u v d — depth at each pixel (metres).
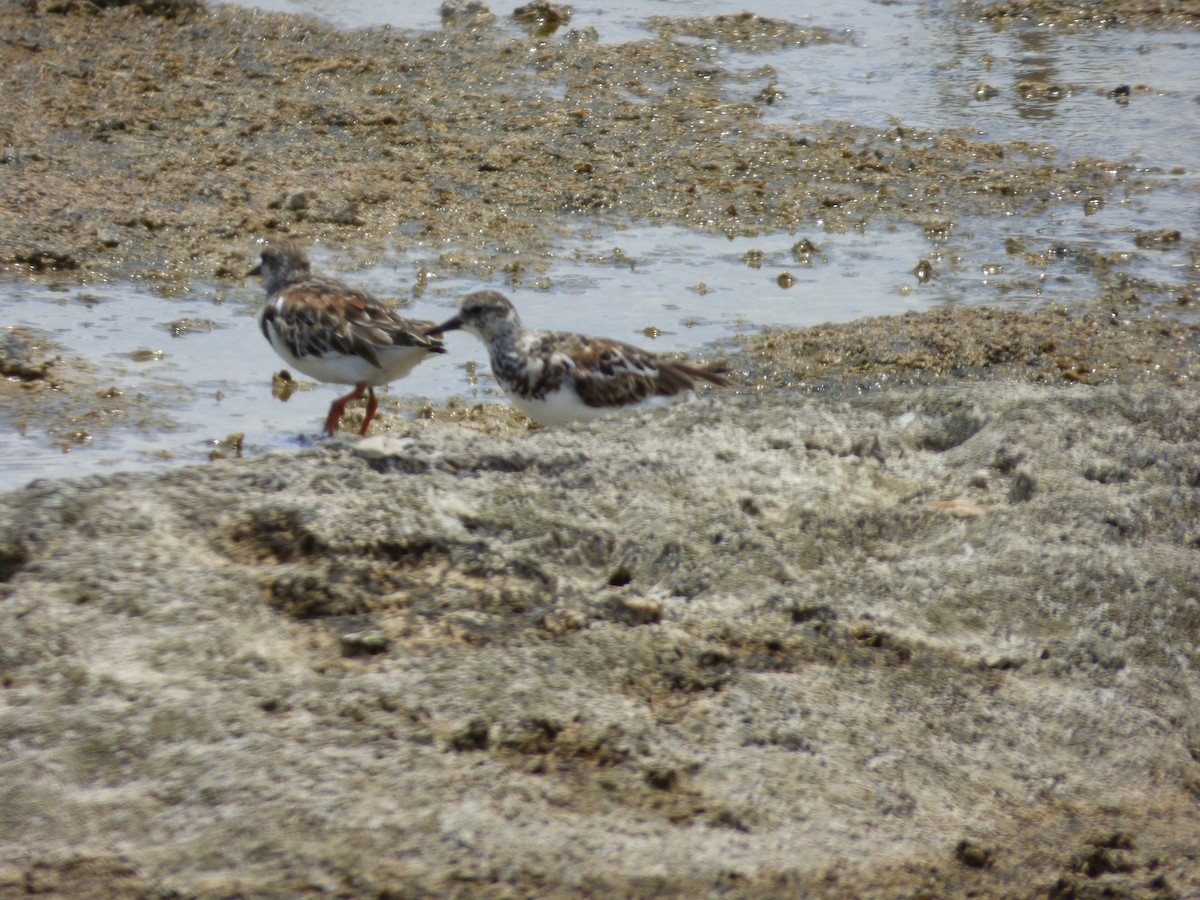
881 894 6.83
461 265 19.05
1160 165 23.92
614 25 31.84
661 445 10.73
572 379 13.59
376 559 8.60
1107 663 8.64
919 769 7.60
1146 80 28.73
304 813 6.73
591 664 7.95
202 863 6.49
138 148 22.56
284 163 22.41
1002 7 33.97
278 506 8.87
